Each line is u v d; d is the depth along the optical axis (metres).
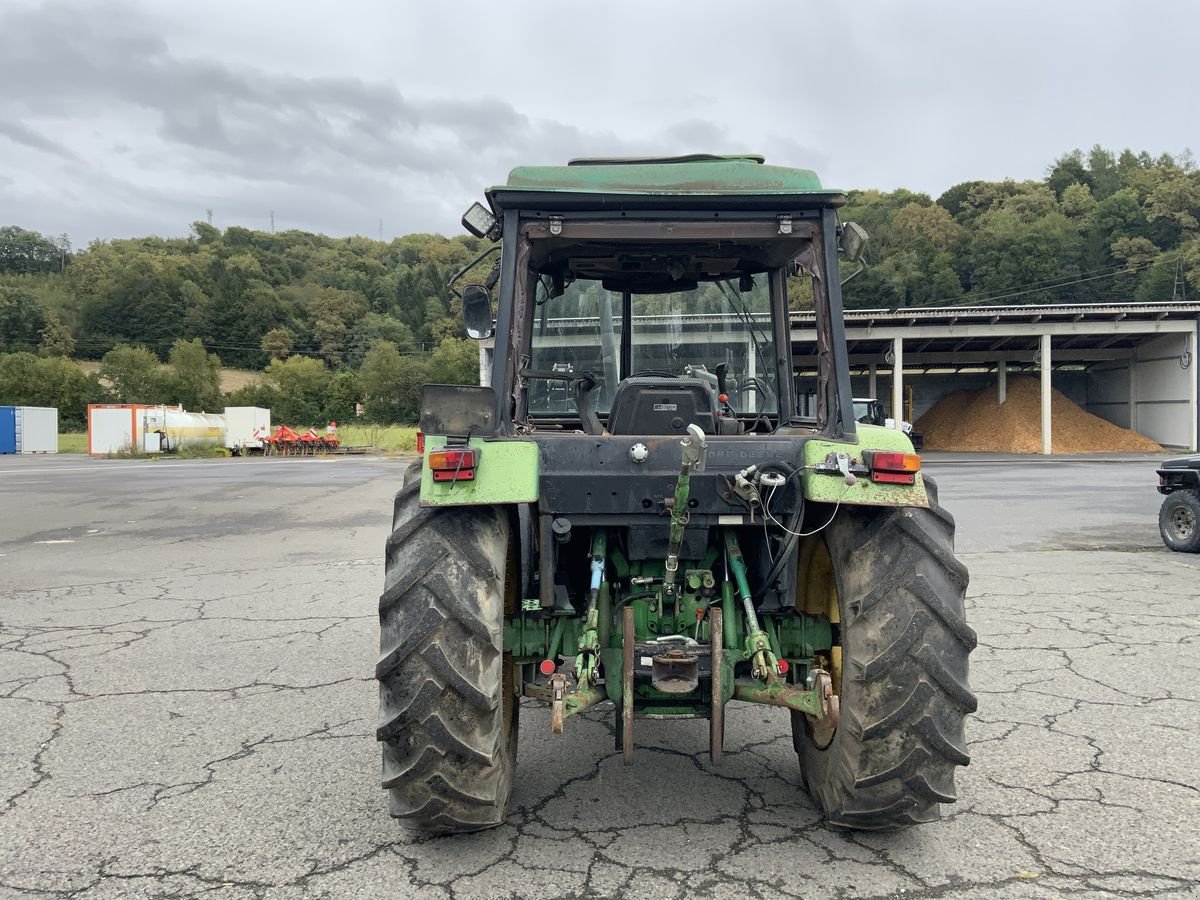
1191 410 34.06
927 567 2.94
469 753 2.84
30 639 6.43
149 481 23.62
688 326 4.44
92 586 8.59
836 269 3.37
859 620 2.91
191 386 74.81
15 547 11.37
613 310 4.43
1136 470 23.70
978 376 44.47
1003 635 6.22
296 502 17.39
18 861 3.10
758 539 3.49
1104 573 8.63
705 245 3.74
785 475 3.03
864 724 2.85
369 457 41.16
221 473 27.50
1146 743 4.15
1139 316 33.25
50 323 109.56
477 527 3.06
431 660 2.82
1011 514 13.52
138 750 4.21
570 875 2.95
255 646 6.21
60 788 3.75
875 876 2.92
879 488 2.92
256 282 133.12
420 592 2.89
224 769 3.96
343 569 9.58
